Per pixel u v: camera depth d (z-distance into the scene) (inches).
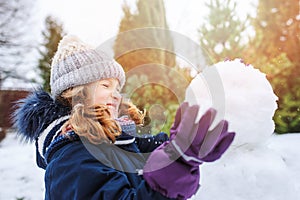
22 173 169.6
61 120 41.3
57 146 35.4
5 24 326.0
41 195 140.3
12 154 210.8
